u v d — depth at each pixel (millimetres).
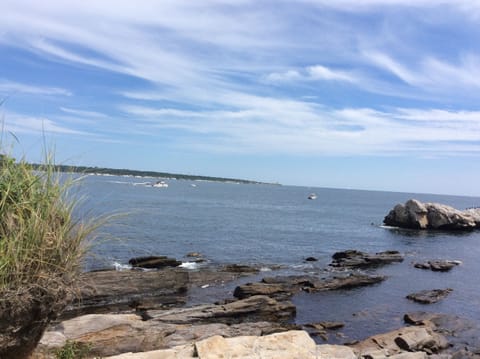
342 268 30453
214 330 13422
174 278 20781
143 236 38688
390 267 31672
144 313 16859
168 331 12438
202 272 24984
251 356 6113
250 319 17172
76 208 5164
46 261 4672
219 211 77812
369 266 31688
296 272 28219
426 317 17797
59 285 4707
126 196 76250
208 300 20062
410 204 62469
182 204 83750
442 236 54875
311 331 16172
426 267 31594
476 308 20766
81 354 6594
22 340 4578
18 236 4500
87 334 10789
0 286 4289
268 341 6461
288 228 57781
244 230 52000
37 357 5758
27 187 4789
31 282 4547
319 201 151375
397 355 12047
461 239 52406
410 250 42000
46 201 4859
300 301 20641
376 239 50625
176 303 19156
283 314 17984
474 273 30547
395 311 19641
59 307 4805
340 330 16672
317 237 50156
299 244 43562
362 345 13648
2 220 4566
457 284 26438
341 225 65688
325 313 18891
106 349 10031
